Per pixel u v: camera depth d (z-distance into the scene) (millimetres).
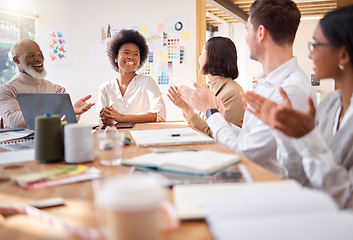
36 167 1093
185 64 3980
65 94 1917
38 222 655
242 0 6426
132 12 4113
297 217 528
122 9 4148
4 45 4043
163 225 590
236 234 488
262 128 1303
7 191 849
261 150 1309
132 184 526
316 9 7758
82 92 4398
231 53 2375
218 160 1008
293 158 1236
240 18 7172
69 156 1123
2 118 2863
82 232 577
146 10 4062
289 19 1450
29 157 1253
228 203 603
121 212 498
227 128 1539
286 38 1479
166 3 3988
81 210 711
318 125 1325
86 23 4289
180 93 1974
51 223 640
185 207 654
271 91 1416
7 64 4105
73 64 4391
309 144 902
